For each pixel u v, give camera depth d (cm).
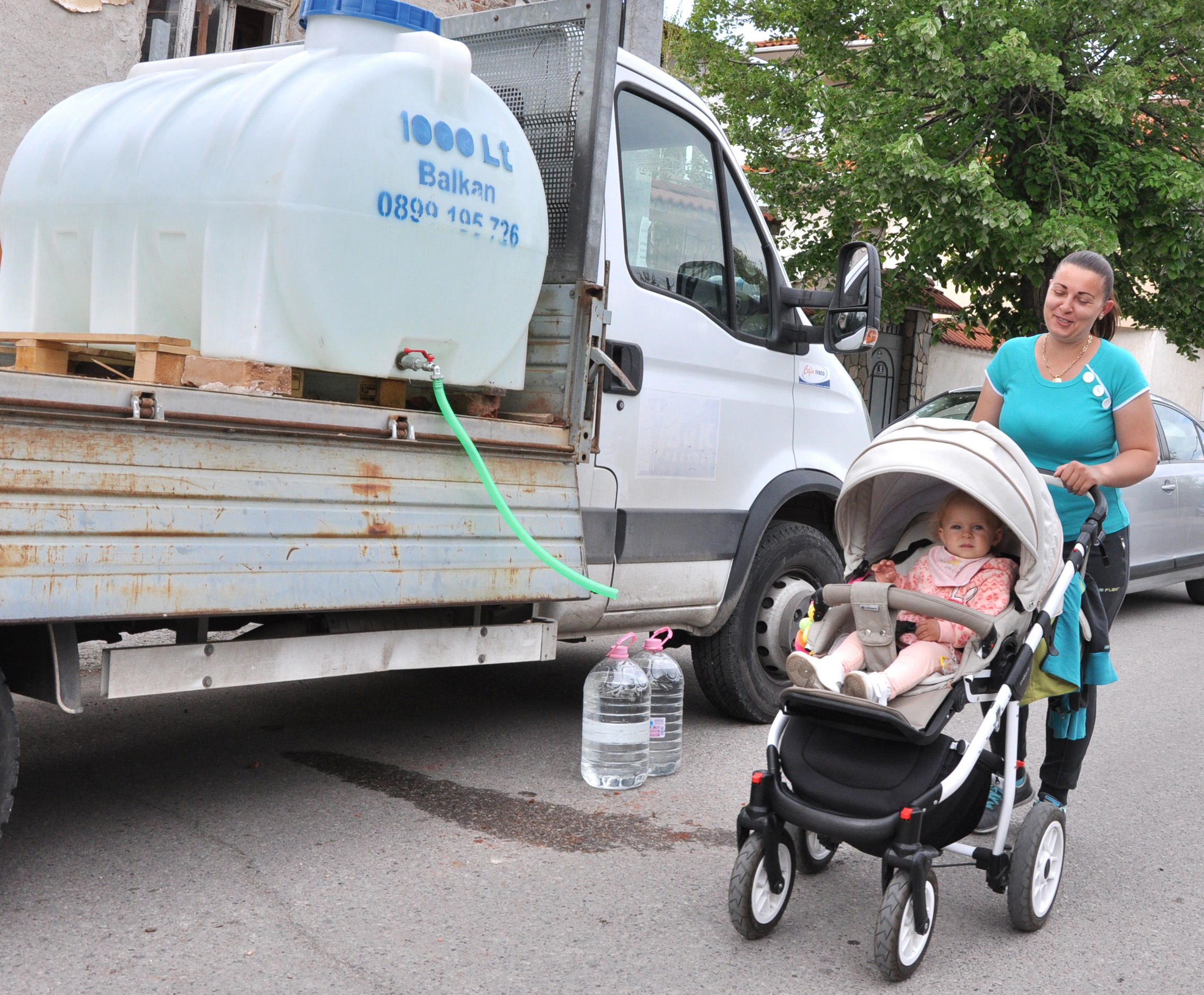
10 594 273
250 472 326
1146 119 1399
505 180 392
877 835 295
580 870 363
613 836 394
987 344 2044
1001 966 313
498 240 390
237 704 542
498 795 430
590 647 724
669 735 470
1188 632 862
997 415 401
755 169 1479
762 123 1483
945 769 304
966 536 335
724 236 517
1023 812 443
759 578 534
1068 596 364
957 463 319
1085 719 387
